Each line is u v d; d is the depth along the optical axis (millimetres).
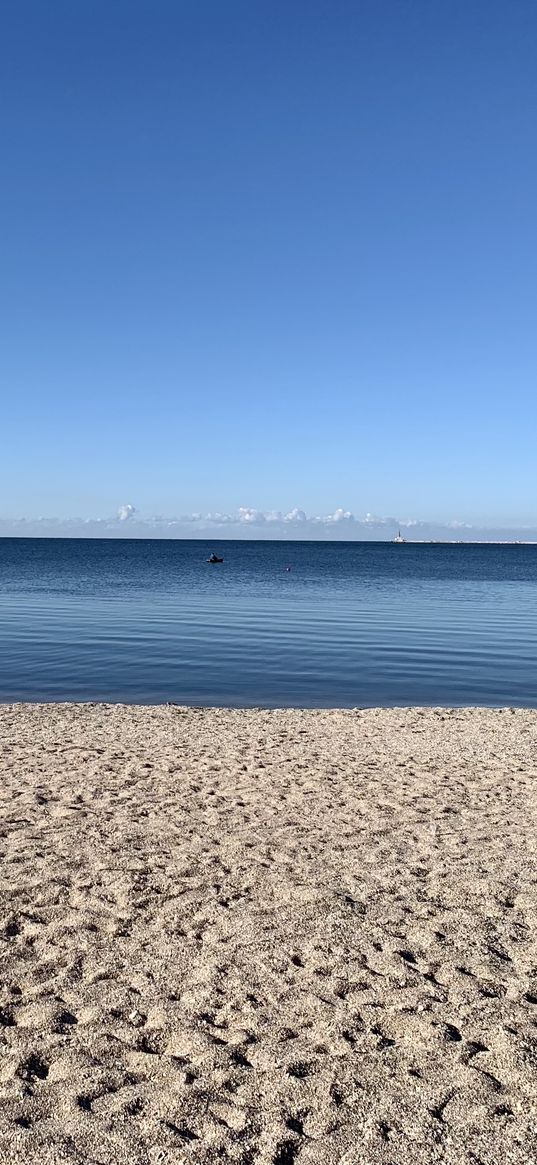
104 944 5391
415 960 5203
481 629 27547
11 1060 4074
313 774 10359
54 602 37250
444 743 12492
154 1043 4281
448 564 104250
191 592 44969
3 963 5117
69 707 15000
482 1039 4324
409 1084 3914
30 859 6973
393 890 6391
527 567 95750
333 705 16172
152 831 7828
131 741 12188
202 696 16797
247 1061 4098
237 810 8633
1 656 21062
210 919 5793
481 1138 3566
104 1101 3771
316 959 5191
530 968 5121
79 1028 4391
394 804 8992
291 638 24812
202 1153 3449
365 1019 4496
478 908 6055
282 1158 3441
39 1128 3588
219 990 4797
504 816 8555
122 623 28266
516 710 15336
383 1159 3443
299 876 6672
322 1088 3869
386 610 34594
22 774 10023
